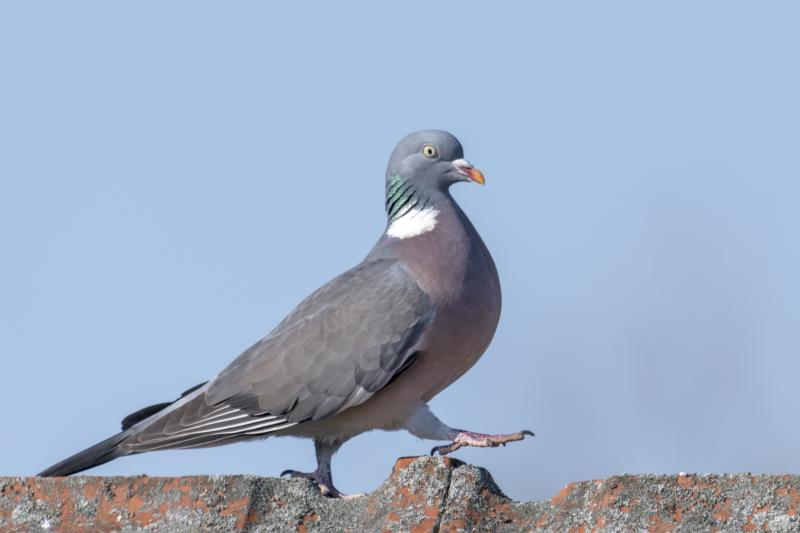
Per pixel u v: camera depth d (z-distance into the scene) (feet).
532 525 21.18
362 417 36.35
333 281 38.17
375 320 35.88
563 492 21.34
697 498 20.44
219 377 36.42
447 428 35.70
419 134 39.93
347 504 21.89
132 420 36.76
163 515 21.84
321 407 35.53
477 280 36.76
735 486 20.49
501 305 38.29
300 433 36.86
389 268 37.17
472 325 36.47
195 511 21.79
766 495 20.29
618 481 20.79
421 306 35.96
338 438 37.29
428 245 37.37
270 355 36.17
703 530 20.13
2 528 21.90
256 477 22.11
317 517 21.70
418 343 35.76
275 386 35.68
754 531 20.04
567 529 20.79
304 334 36.29
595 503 20.79
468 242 37.45
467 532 21.07
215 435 35.53
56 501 22.15
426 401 38.24
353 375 35.53
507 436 34.45
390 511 21.52
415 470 21.90
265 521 21.65
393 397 36.11
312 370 35.70
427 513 21.39
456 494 21.53
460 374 37.78
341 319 36.22
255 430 35.83
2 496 22.26
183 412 35.40
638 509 20.47
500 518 21.34
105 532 21.75
